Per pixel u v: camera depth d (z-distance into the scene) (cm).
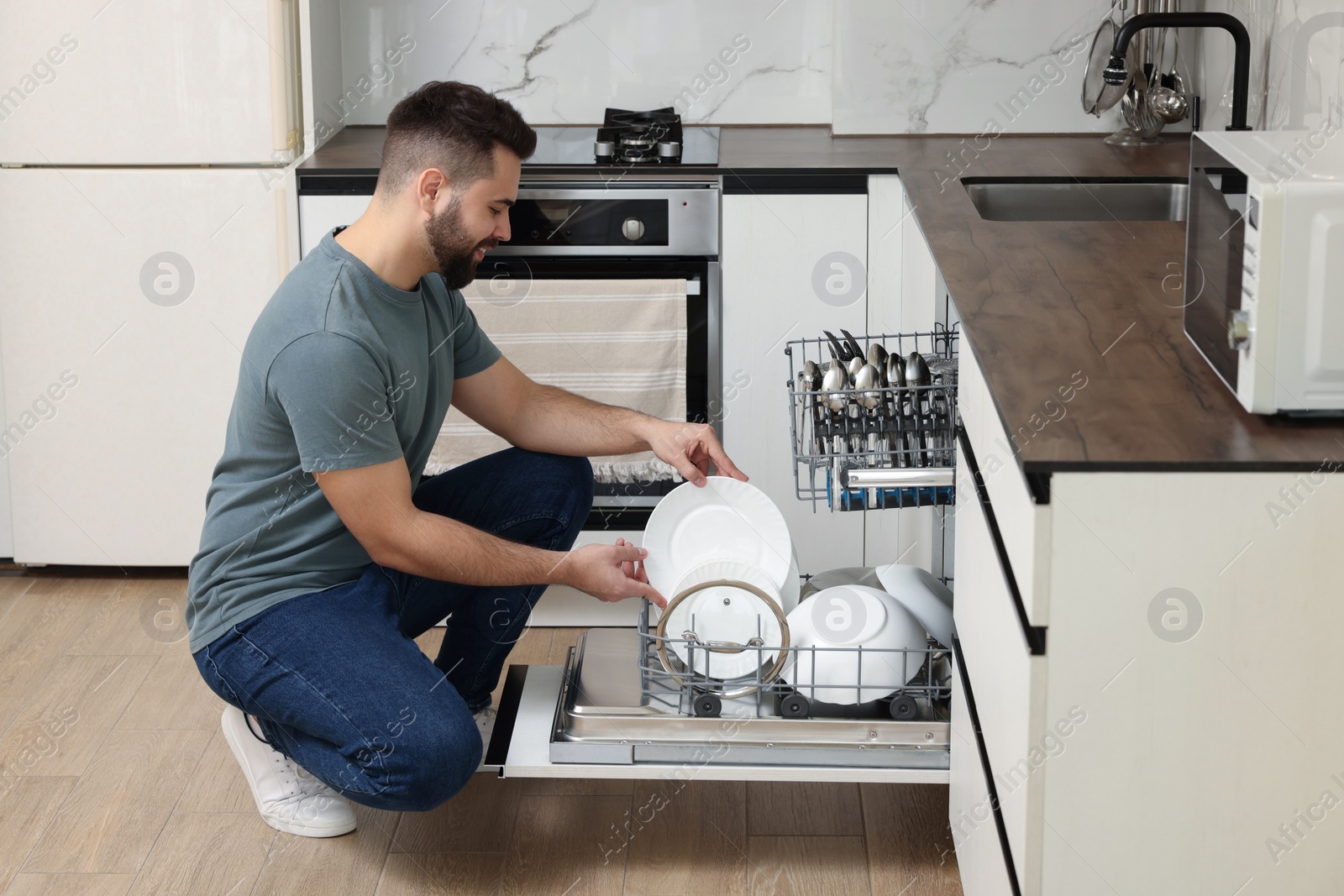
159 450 296
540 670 213
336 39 317
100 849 197
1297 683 122
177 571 309
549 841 200
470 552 181
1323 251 121
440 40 323
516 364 270
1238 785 126
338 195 272
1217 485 117
